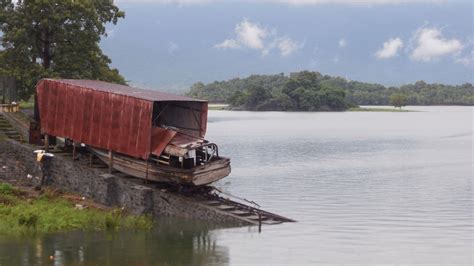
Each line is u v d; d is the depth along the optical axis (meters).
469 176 71.31
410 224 46.56
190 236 42.41
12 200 45.38
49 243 39.22
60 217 43.16
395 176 71.06
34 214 42.22
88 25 68.75
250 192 59.66
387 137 129.50
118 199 48.50
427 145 111.81
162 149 47.50
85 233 41.91
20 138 55.78
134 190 47.66
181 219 46.88
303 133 137.12
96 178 49.22
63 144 56.34
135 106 48.34
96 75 69.38
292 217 48.72
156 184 48.81
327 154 94.44
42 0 65.31
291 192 59.72
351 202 54.97
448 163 83.81
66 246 38.78
